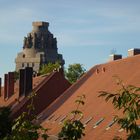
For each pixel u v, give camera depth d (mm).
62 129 13430
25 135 13555
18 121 14070
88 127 54906
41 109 90625
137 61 64250
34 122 14211
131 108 12039
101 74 74250
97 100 63094
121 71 66125
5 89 116188
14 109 89188
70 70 153625
